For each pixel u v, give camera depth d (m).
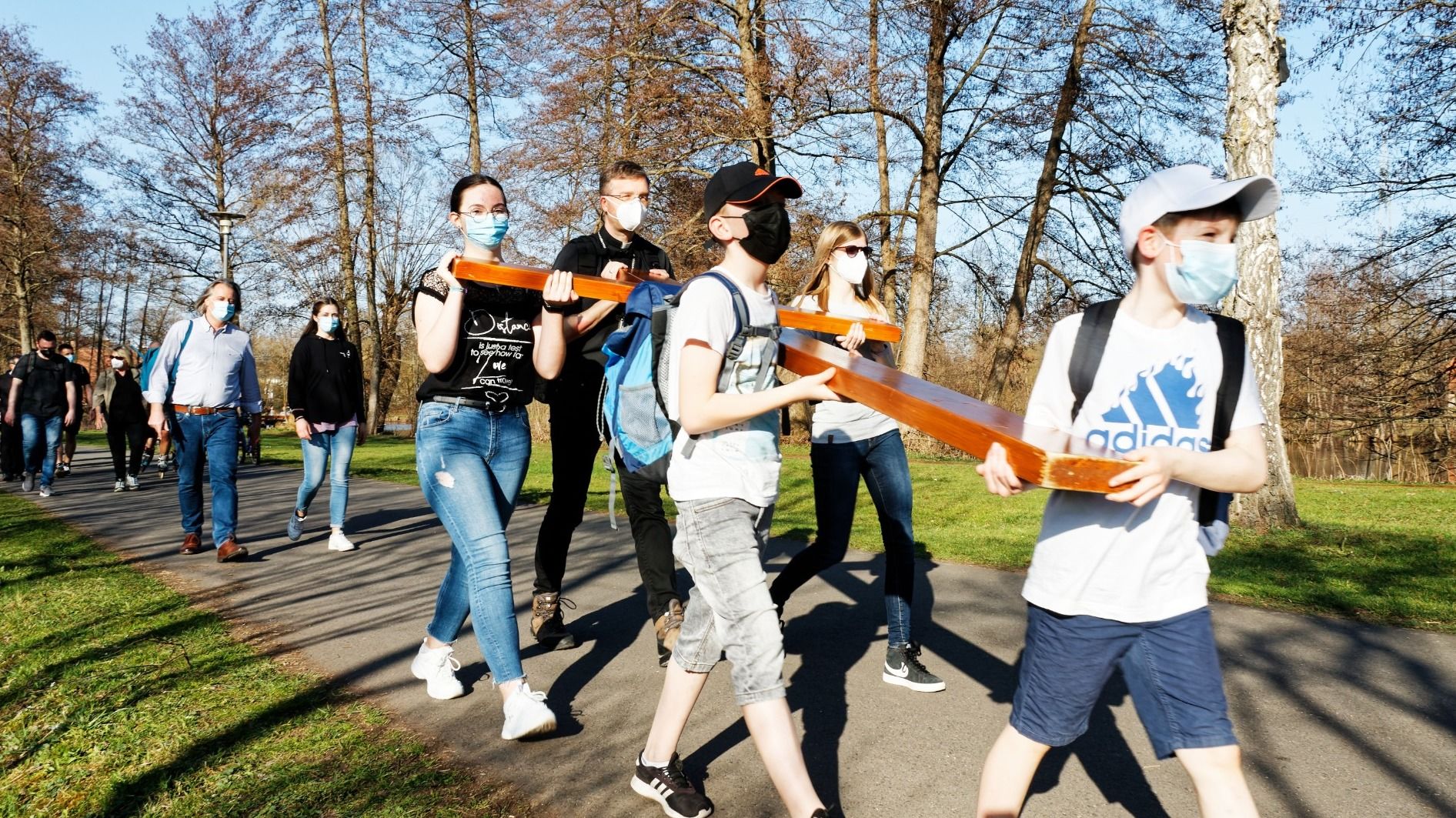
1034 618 2.11
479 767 3.01
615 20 19.25
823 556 4.00
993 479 1.68
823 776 2.99
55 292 36.62
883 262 22.66
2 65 31.72
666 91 19.05
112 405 11.71
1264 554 6.63
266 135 30.25
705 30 19.78
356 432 7.07
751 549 2.48
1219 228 1.94
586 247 4.24
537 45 21.19
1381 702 3.56
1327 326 20.73
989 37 20.38
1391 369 20.03
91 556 6.57
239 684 3.76
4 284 35.81
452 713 3.49
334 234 29.77
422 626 4.71
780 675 2.40
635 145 19.64
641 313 2.87
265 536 7.69
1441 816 2.65
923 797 2.83
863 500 9.84
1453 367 19.30
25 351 34.25
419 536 7.54
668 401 2.57
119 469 11.70
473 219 3.33
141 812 2.69
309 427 6.95
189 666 3.97
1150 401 2.00
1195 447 1.99
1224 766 1.96
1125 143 20.64
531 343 3.50
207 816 2.65
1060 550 2.05
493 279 3.13
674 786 2.68
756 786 2.88
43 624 4.64
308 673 3.94
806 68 17.94
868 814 2.73
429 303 3.31
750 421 2.56
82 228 33.81
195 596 5.34
